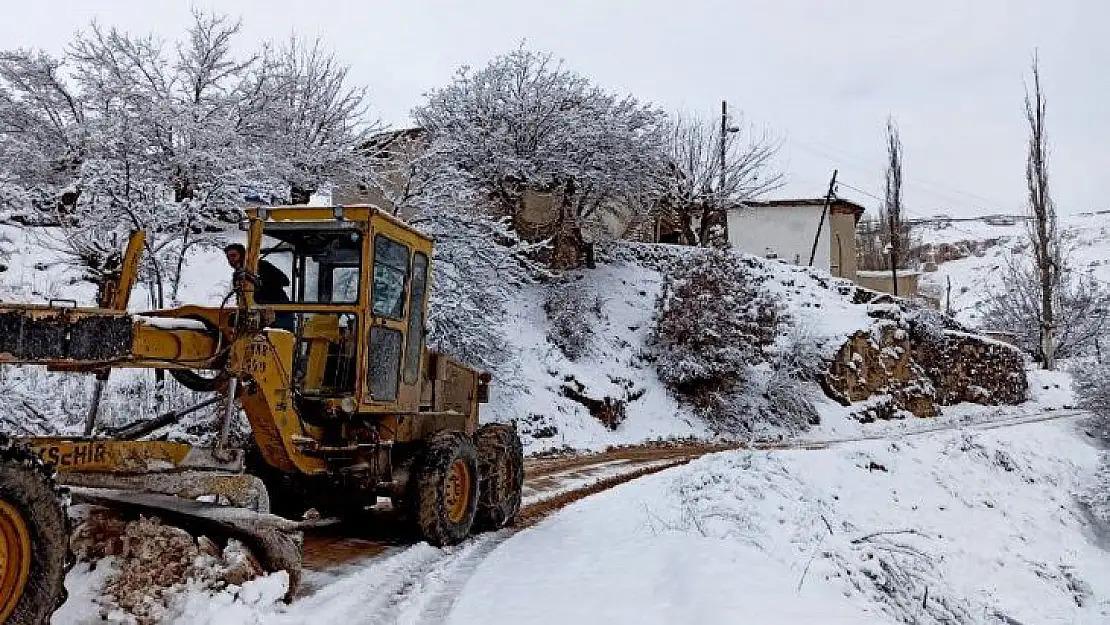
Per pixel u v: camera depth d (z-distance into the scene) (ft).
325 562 22.25
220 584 15.25
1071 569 44.80
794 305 100.01
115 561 15.23
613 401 71.51
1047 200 141.69
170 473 15.87
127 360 15.47
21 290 41.24
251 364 17.98
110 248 40.57
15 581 12.13
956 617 30.40
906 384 100.83
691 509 31.12
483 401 33.04
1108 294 156.56
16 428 32.01
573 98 84.23
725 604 18.01
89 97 45.21
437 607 18.53
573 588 20.29
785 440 77.10
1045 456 64.90
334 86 62.44
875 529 38.27
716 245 97.96
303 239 23.50
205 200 44.19
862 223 197.36
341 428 22.86
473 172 78.23
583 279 88.43
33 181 45.91
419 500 24.71
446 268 57.11
